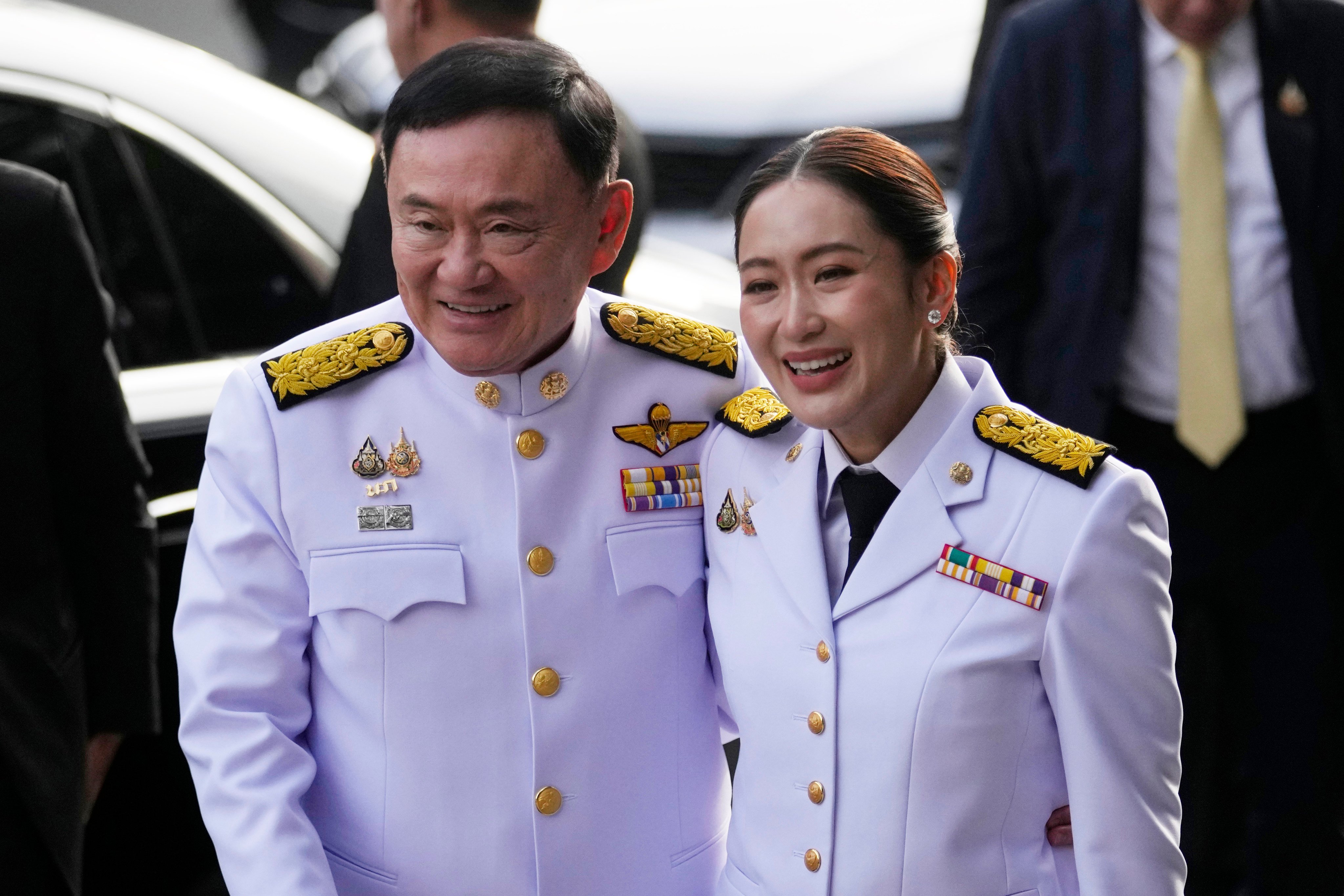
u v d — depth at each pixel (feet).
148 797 35.47
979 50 58.95
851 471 23.35
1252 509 37.37
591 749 23.65
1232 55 36.81
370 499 23.50
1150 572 21.94
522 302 22.18
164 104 38.50
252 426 23.59
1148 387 37.35
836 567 23.29
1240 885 40.91
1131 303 36.94
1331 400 36.55
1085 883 21.62
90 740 30.50
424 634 23.20
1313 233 36.50
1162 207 36.88
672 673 24.50
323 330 24.90
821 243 21.49
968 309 38.65
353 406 23.93
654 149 75.72
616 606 24.06
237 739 22.76
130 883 35.45
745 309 22.54
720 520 24.47
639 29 81.92
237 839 22.16
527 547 23.65
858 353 21.80
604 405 24.82
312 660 23.97
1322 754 38.37
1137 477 22.08
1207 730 40.09
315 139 40.68
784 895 22.61
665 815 24.41
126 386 36.09
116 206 37.17
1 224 27.91
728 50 79.10
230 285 38.19
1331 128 36.68
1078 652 21.56
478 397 23.91
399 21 34.86
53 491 29.25
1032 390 38.47
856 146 21.90
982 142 38.83
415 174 21.62
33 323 28.04
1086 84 37.42
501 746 23.31
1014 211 38.42
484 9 34.37
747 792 23.53
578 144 22.00
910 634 22.06
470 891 23.22
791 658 22.80
